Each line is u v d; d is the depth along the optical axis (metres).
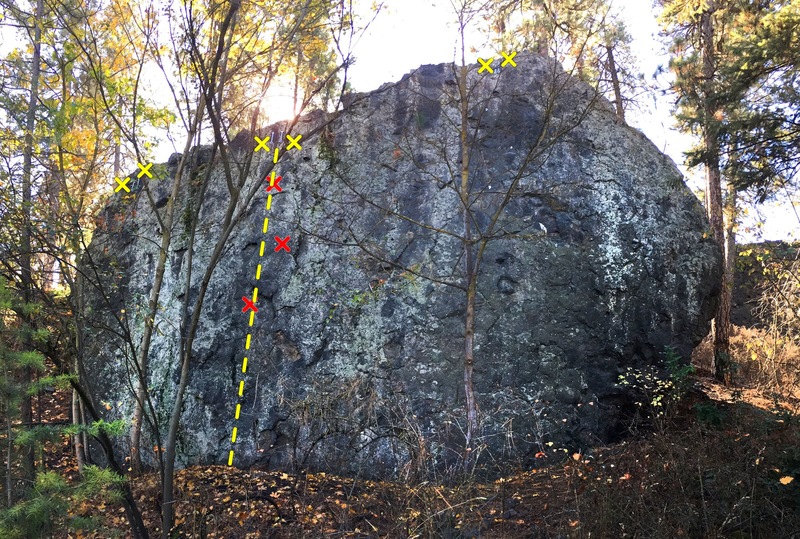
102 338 8.41
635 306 7.14
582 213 7.16
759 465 4.84
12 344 3.68
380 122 7.78
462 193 5.75
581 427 6.70
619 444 6.60
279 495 5.92
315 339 7.29
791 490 4.59
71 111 5.39
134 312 8.28
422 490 5.01
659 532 4.19
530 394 6.70
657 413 6.70
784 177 7.12
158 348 7.95
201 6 4.97
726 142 6.95
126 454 7.64
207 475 6.68
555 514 4.89
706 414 6.23
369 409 6.70
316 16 4.88
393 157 7.59
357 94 7.91
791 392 8.95
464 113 5.85
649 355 7.17
